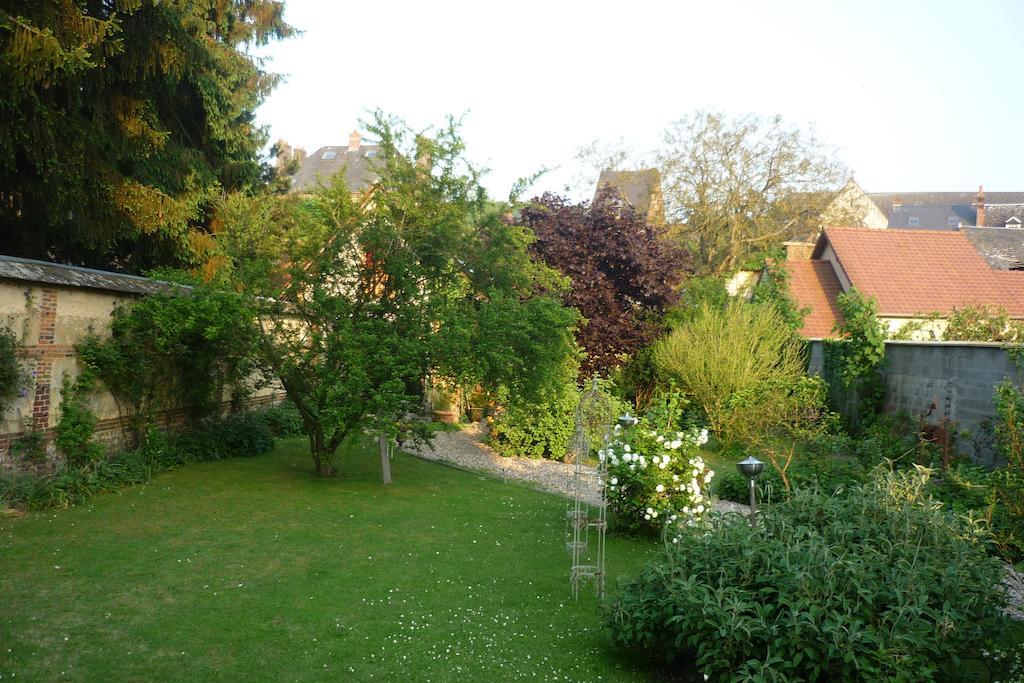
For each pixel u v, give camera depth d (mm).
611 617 5359
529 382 11414
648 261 19031
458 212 11148
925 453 11781
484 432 18547
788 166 34094
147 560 7082
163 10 12391
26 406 9109
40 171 11867
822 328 21391
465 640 5582
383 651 5324
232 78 17469
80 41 10242
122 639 5312
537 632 5812
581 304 18344
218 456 12812
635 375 19062
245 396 14672
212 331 10086
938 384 14016
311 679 4852
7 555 6965
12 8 9789
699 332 17000
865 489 6156
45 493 8844
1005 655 4781
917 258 22750
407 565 7414
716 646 4602
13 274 8672
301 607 6125
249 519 8844
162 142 13391
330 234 10922
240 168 18531
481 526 9172
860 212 37094
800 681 4293
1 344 8609
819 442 10914
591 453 15062
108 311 10664
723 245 34406
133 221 13164
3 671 4691
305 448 14844
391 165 11320
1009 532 7293
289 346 11133
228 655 5152
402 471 12914
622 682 4984
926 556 5047
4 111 10578
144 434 11453
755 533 5172
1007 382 7883
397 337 10555
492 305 11047
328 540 8164
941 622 4406
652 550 8336
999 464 11336
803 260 23984
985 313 17875
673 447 8812
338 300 10773
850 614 4418
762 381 15305
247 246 11242
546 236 18625
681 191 34469
